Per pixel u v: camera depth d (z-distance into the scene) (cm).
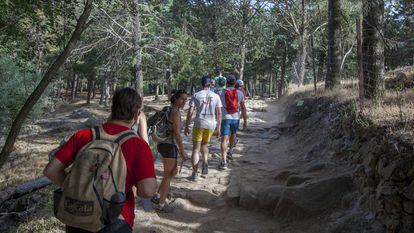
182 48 2725
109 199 262
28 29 880
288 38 4750
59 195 282
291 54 5266
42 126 3008
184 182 819
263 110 2012
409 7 739
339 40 1358
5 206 927
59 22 860
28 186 965
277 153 1078
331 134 912
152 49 2542
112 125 297
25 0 783
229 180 839
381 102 766
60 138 2428
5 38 878
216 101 814
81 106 4934
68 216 262
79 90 7962
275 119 1698
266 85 8925
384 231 500
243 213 696
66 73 3988
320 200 641
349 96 1000
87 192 260
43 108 2562
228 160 979
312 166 784
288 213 645
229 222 656
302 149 1020
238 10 3944
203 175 864
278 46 5159
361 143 691
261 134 1332
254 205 709
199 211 701
